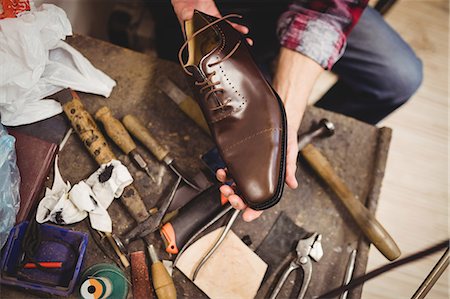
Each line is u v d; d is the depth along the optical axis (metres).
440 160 1.65
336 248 0.91
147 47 1.45
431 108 1.74
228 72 0.85
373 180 0.97
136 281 0.84
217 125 0.86
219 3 1.11
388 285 1.42
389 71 1.22
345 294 0.86
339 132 1.01
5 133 0.85
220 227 0.88
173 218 0.87
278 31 0.96
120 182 0.86
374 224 0.90
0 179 0.80
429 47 1.87
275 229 0.91
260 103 0.85
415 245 1.50
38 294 0.81
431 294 1.43
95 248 0.85
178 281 0.86
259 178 0.81
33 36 0.82
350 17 0.94
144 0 1.42
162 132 0.97
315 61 0.93
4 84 0.83
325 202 0.95
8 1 0.83
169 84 1.00
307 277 0.87
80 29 1.34
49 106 0.93
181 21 0.98
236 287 0.85
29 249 0.80
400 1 1.92
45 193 0.88
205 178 0.91
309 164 0.95
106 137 0.94
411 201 1.57
